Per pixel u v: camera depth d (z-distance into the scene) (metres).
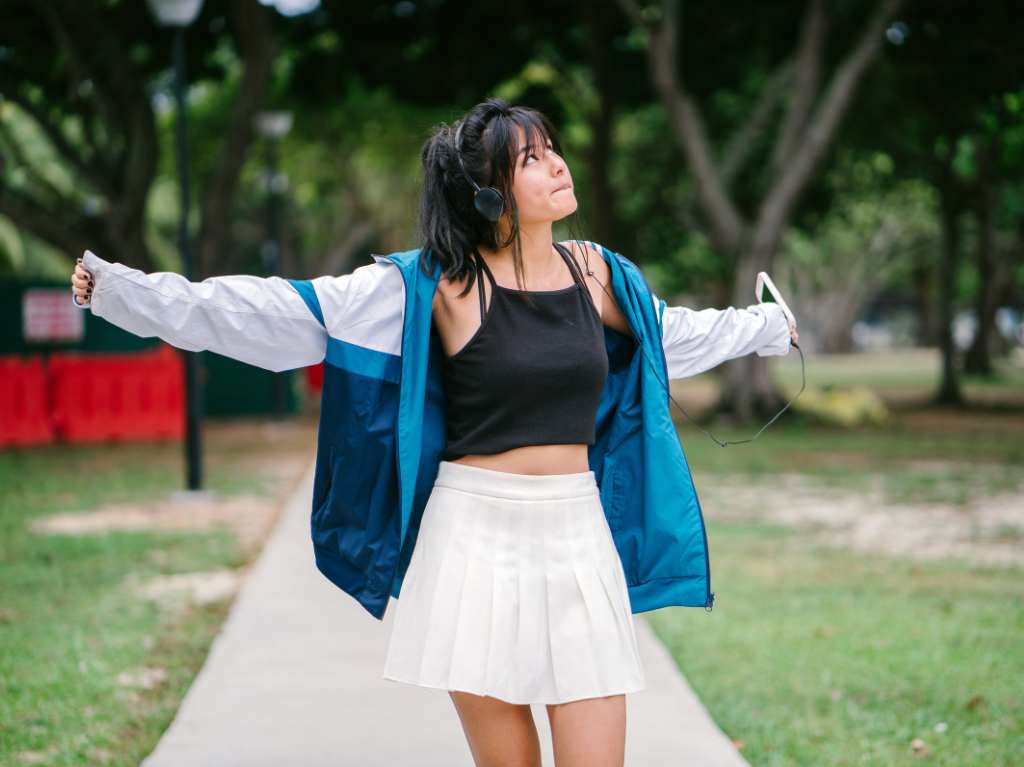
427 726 4.05
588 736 2.34
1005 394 26.83
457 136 2.43
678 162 24.23
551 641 2.35
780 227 17.03
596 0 18.81
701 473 12.51
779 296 2.85
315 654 5.00
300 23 18.27
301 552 7.38
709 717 4.18
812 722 4.32
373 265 2.46
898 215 39.84
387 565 2.52
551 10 19.14
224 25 17.67
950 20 16.59
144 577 6.93
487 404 2.39
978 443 15.70
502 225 2.42
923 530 8.86
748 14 18.34
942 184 22.70
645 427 2.61
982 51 16.81
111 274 2.23
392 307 2.43
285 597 6.10
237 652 5.03
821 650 5.34
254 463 13.36
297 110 22.55
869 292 56.38
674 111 16.98
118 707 4.44
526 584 2.36
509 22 18.72
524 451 2.39
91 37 15.73
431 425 2.49
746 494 10.88
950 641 5.50
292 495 10.34
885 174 24.08
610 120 20.44
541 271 2.46
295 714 4.18
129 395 16.06
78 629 5.65
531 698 2.35
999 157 22.20
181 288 2.29
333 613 5.75
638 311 2.61
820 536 8.59
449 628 2.35
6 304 18.52
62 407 15.70
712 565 7.45
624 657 2.39
